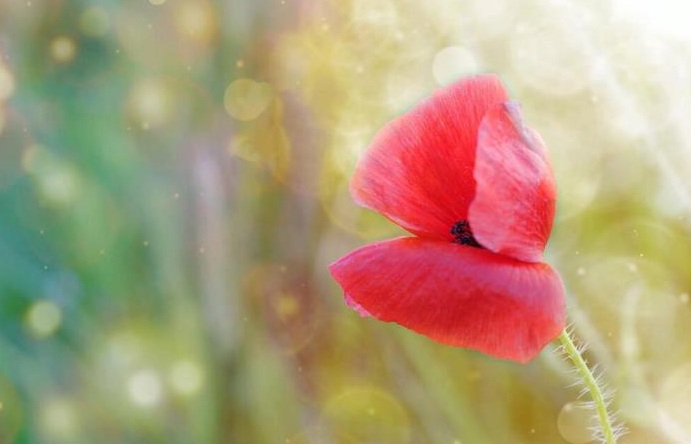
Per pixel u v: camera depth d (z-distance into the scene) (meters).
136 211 0.90
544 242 0.55
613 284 0.89
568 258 0.90
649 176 0.91
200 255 0.87
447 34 0.96
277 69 0.93
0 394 0.88
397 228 0.91
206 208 0.88
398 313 0.54
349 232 0.91
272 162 0.91
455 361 0.85
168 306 0.87
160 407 0.86
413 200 0.55
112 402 0.87
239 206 0.89
